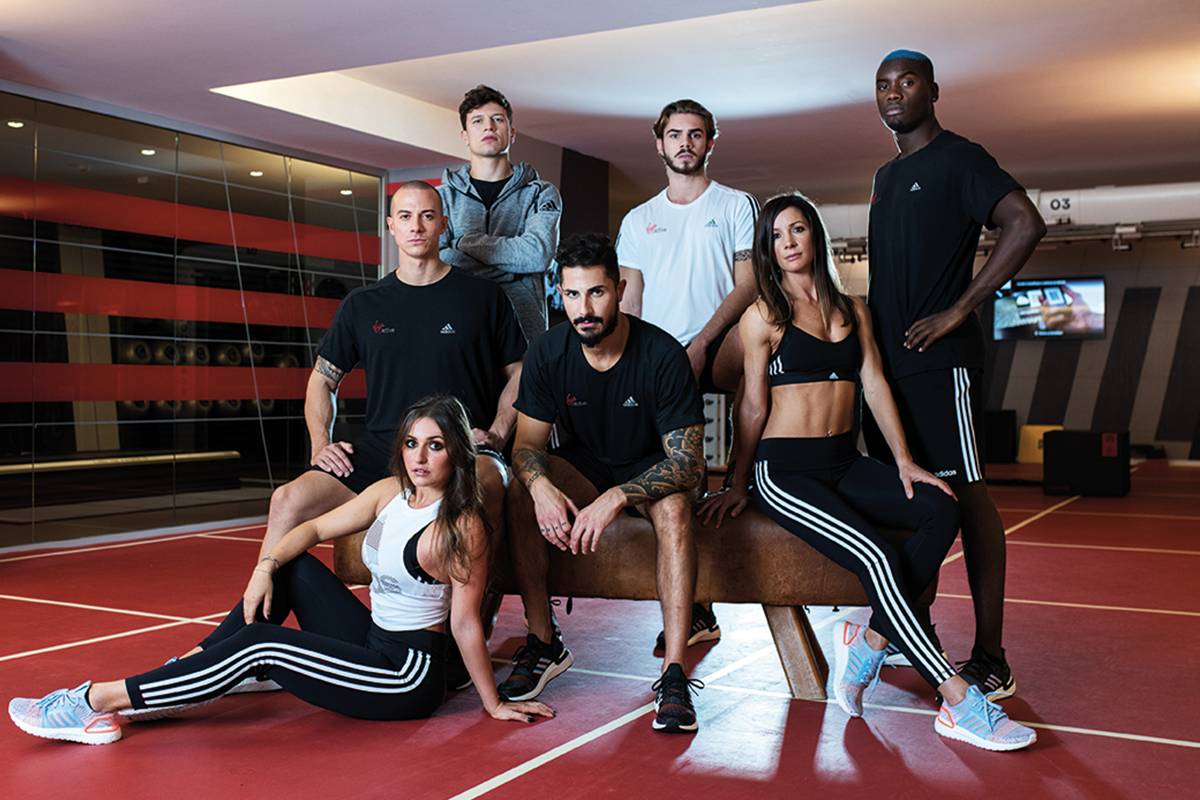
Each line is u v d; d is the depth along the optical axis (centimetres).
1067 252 1388
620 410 282
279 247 761
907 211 295
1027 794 214
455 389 312
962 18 592
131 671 314
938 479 271
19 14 486
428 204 307
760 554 288
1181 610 414
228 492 722
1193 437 1327
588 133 865
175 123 682
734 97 756
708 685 305
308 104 679
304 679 251
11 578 496
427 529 252
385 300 313
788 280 284
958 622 390
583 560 299
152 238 675
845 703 270
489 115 360
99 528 641
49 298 616
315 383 322
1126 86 733
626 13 480
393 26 501
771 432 286
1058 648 349
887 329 299
